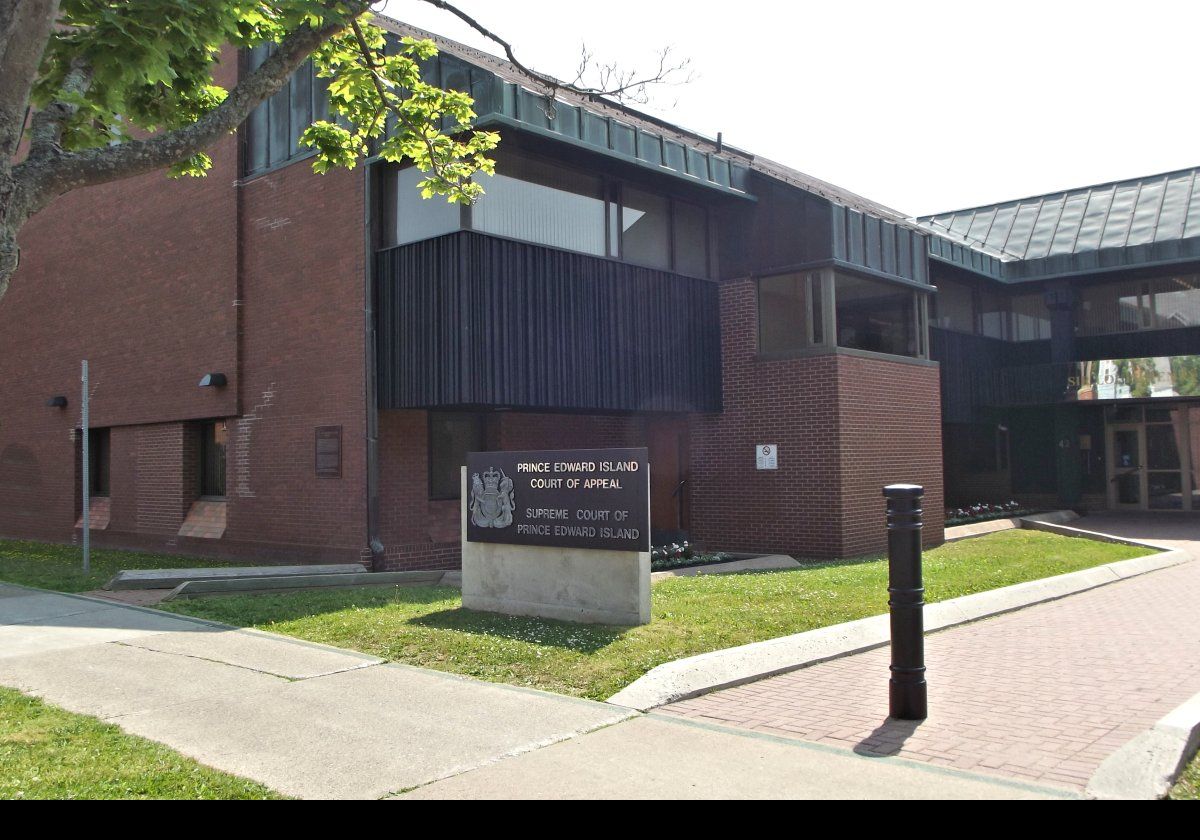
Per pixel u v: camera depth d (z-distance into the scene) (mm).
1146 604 10836
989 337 25109
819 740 5629
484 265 12695
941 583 11383
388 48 13445
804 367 15484
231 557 15656
